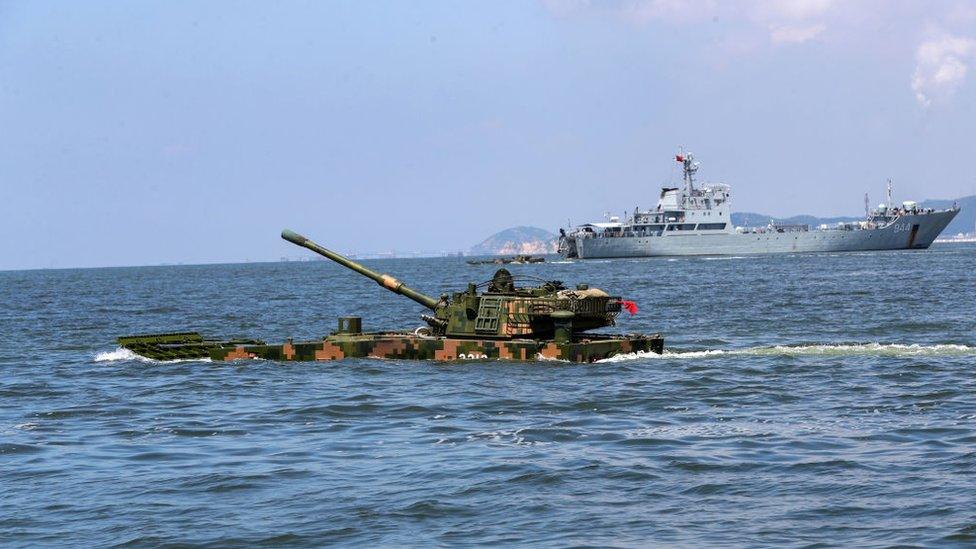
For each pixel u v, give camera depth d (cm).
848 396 3381
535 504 2122
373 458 2556
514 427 2928
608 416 3088
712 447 2611
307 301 10856
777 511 2050
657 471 2372
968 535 1856
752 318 7200
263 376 4016
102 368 4469
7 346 5869
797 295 9662
